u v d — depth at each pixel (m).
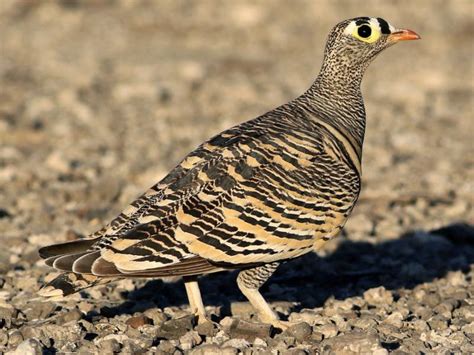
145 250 9.31
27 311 10.73
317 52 35.97
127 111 25.25
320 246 10.08
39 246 13.41
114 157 19.45
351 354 9.19
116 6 43.94
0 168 18.36
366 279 12.59
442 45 36.47
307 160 10.02
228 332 10.12
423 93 27.73
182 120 24.42
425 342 9.78
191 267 9.48
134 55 34.47
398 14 41.28
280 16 41.62
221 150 9.92
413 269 12.71
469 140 22.58
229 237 9.52
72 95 25.91
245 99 27.27
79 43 36.66
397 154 21.08
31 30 39.00
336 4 43.06
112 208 15.92
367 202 16.70
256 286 10.25
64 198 16.36
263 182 9.70
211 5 43.38
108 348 9.41
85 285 9.41
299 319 10.60
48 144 21.12
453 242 14.52
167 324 10.08
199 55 34.75
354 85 11.20
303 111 10.77
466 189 17.47
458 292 11.72
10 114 23.77
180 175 9.89
